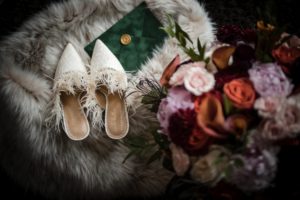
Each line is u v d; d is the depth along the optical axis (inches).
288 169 22.8
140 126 33.2
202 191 25.0
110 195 33.7
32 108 31.4
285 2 39.6
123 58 35.5
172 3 34.4
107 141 32.8
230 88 22.7
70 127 33.3
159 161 32.4
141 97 32.8
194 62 25.2
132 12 35.7
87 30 35.4
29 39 34.5
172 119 23.5
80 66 33.6
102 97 34.6
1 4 39.6
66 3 35.2
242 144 22.4
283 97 22.4
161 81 26.0
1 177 37.2
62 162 32.1
